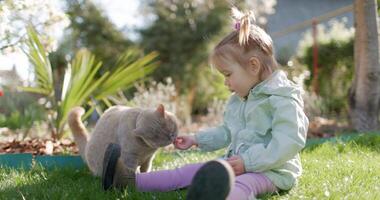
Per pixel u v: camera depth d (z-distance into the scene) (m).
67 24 5.46
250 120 2.71
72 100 5.21
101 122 3.15
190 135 3.03
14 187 2.90
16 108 8.09
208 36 14.38
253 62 2.64
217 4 14.83
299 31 16.72
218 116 8.83
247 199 2.36
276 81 2.65
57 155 3.93
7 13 4.64
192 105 12.52
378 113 6.36
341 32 9.97
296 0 18.47
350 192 2.61
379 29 6.75
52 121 5.41
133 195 2.56
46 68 5.37
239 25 2.72
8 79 7.67
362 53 6.25
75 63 5.41
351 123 6.75
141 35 15.06
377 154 4.02
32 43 5.12
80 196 2.63
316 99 8.50
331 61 9.44
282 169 2.62
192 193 1.93
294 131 2.49
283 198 2.51
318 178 3.00
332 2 18.78
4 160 3.76
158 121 2.82
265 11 14.29
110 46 15.00
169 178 2.79
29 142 4.89
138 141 2.86
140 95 8.01
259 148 2.51
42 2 5.09
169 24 14.65
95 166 3.10
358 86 6.33
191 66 13.65
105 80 5.50
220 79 10.98
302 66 10.16
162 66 13.80
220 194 1.90
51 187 2.92
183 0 15.05
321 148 4.29
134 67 5.62
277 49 14.52
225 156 2.83
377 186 2.77
